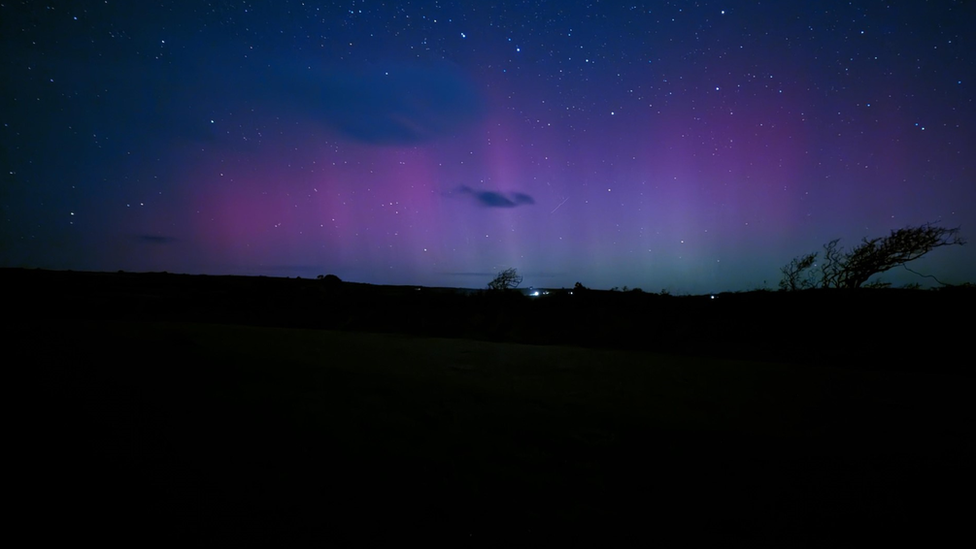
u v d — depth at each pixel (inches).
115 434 125.7
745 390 189.8
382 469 110.7
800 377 214.7
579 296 453.7
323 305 527.2
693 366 239.3
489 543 82.3
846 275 406.0
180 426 133.6
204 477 103.3
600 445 128.2
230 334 330.0
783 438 133.5
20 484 97.5
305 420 142.3
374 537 83.1
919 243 371.2
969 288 317.4
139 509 89.3
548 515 92.1
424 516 90.7
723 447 126.6
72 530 81.6
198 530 82.9
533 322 404.8
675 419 150.2
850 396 179.6
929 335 270.8
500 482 105.8
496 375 214.7
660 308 393.7
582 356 268.4
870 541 84.6
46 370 193.2
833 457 119.7
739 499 99.3
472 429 139.6
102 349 244.5
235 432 130.5
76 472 103.7
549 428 141.0
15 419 134.4
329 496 97.1
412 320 445.4
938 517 92.0
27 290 578.6
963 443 129.3
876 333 286.4
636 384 199.0
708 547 82.5
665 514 93.1
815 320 321.4
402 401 166.7
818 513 93.7
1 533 79.8
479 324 419.5
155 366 208.1
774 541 84.6
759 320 337.7
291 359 238.8
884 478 108.2
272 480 103.1
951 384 202.5
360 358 251.1
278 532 83.4
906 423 146.8
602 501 98.0
